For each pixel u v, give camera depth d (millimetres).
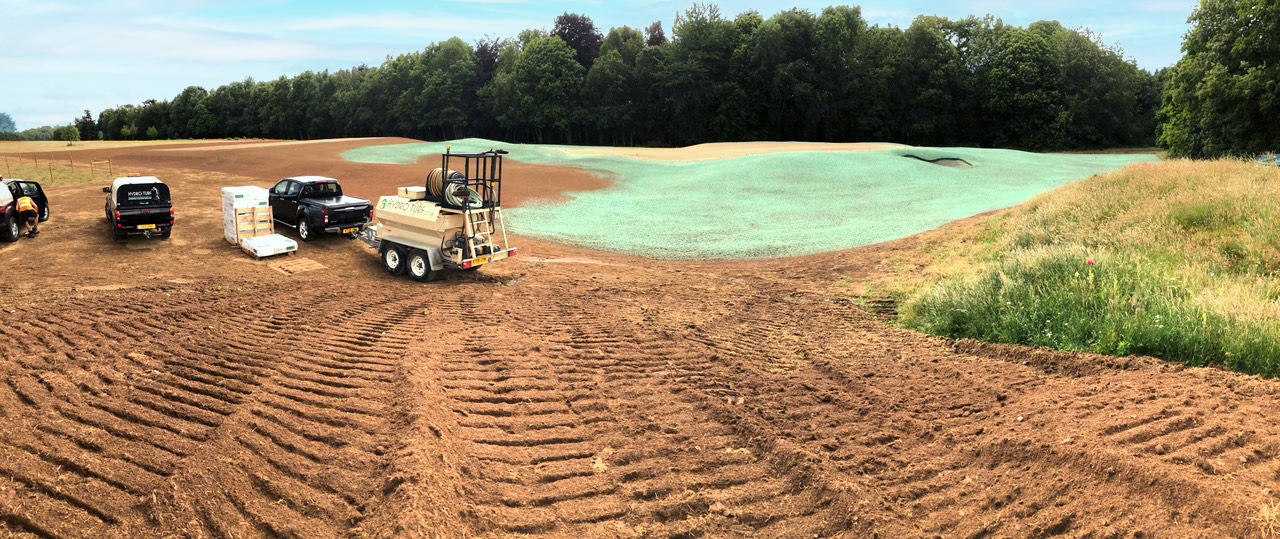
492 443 6824
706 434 7227
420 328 11406
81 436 6238
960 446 6645
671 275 17578
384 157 46156
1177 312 9352
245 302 12930
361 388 8117
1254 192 14859
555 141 102375
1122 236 14688
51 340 9484
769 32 89625
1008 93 89188
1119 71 86562
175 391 7535
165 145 66500
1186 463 5422
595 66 97188
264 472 5910
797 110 92938
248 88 133500
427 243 16062
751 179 34469
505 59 107125
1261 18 36875
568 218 27078
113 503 5281
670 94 96188
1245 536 4500
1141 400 6969
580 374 9070
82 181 32938
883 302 14469
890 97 93688
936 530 5355
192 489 5523
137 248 18281
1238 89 36656
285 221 21203
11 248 17781
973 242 18438
